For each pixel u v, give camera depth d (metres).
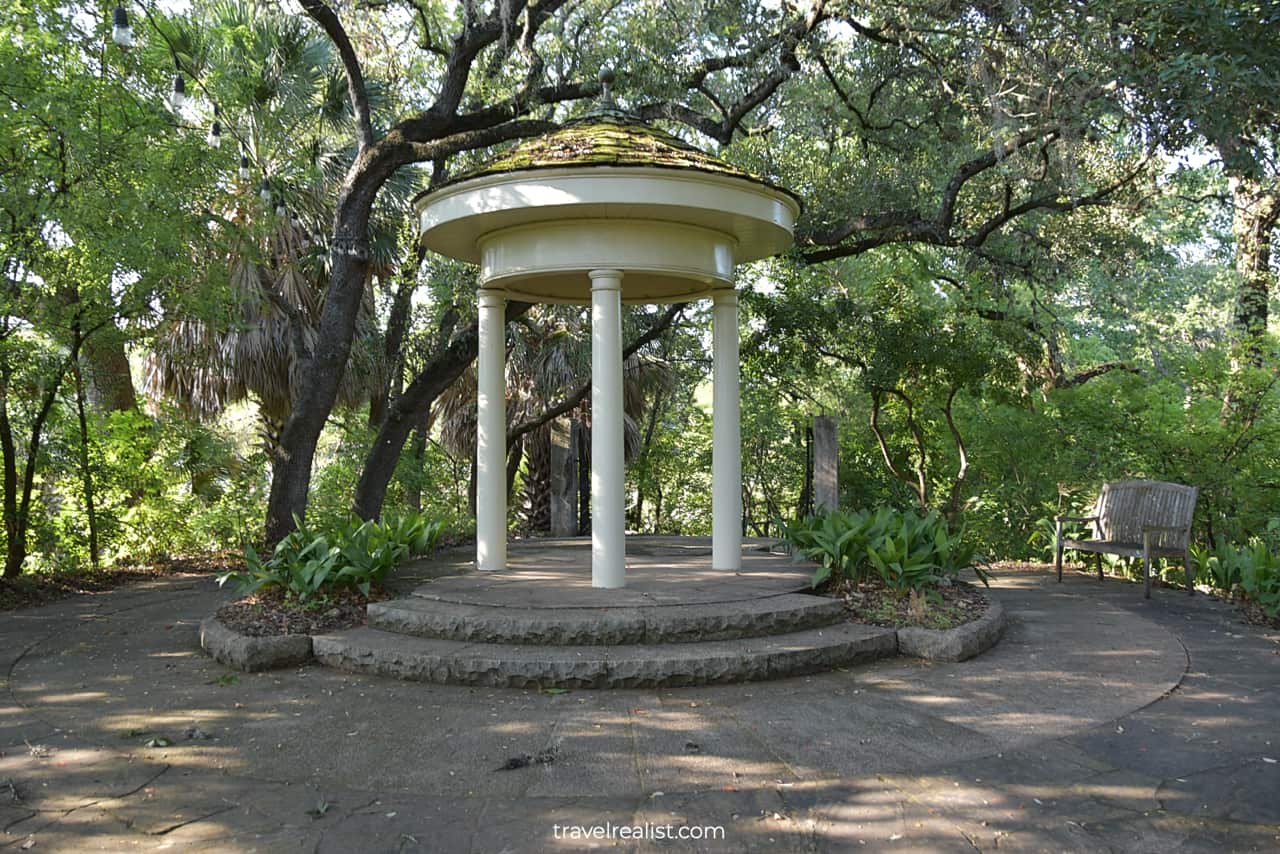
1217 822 3.42
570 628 5.53
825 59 11.84
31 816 3.48
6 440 8.86
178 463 12.14
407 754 4.12
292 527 10.52
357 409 15.48
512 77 11.59
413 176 13.73
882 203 12.16
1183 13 7.82
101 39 8.32
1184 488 8.62
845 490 15.55
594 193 6.41
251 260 10.27
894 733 4.40
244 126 11.88
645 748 4.19
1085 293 18.08
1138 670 5.58
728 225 7.10
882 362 11.95
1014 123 9.32
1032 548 11.84
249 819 3.45
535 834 3.31
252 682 5.32
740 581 7.04
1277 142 9.71
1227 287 19.67
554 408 13.88
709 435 21.86
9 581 8.77
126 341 9.79
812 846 3.22
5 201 7.70
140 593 8.69
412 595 6.49
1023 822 3.42
